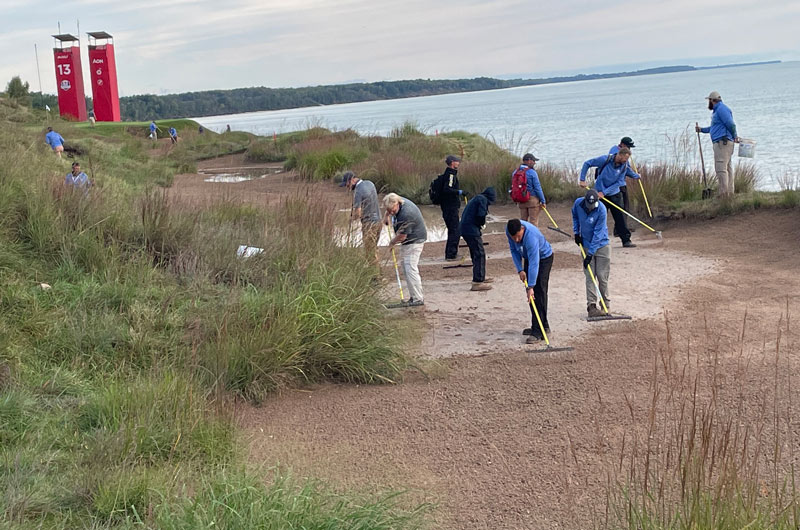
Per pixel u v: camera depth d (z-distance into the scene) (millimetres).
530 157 14266
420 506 4934
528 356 8227
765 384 6918
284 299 8227
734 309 9359
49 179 10625
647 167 17875
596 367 7738
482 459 5945
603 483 5379
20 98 54906
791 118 58188
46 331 7547
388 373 7898
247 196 18172
